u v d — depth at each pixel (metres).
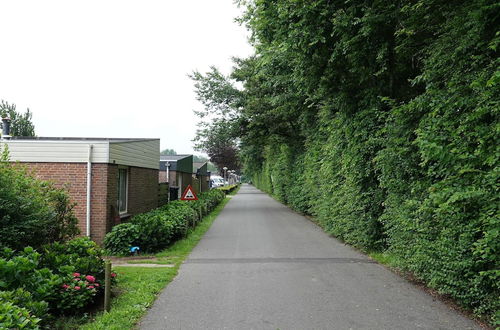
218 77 21.52
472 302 4.89
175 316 4.92
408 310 5.11
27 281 4.37
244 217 18.03
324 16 7.82
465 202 4.57
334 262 8.14
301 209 18.91
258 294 5.85
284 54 9.55
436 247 5.48
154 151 15.70
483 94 4.33
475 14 4.75
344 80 9.57
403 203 7.04
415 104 5.96
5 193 5.82
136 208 13.47
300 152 20.41
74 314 4.81
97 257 5.93
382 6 7.17
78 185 10.54
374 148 8.80
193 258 8.62
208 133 21.83
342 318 4.83
